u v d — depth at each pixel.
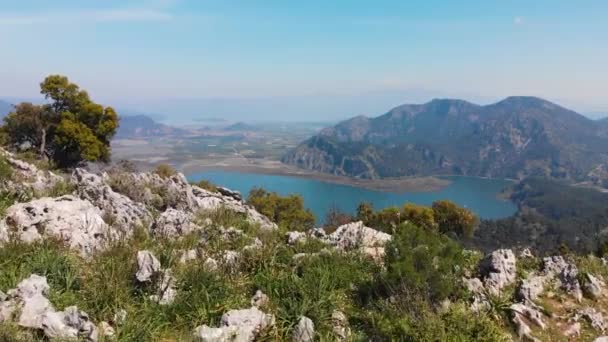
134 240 10.51
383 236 13.64
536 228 136.38
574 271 10.77
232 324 6.98
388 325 7.54
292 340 7.16
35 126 39.47
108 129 41.91
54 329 5.88
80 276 7.84
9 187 12.41
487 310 8.68
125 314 6.98
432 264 8.85
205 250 10.41
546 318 8.96
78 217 10.30
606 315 9.41
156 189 16.23
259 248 10.58
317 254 10.70
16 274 7.53
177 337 6.84
